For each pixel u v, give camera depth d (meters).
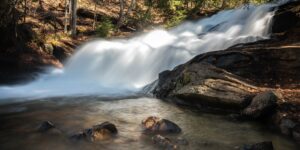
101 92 15.30
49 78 18.31
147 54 20.03
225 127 9.97
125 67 19.81
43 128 9.22
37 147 8.03
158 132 9.25
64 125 9.82
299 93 11.56
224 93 11.69
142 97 14.14
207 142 8.62
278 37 18.48
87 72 20.25
